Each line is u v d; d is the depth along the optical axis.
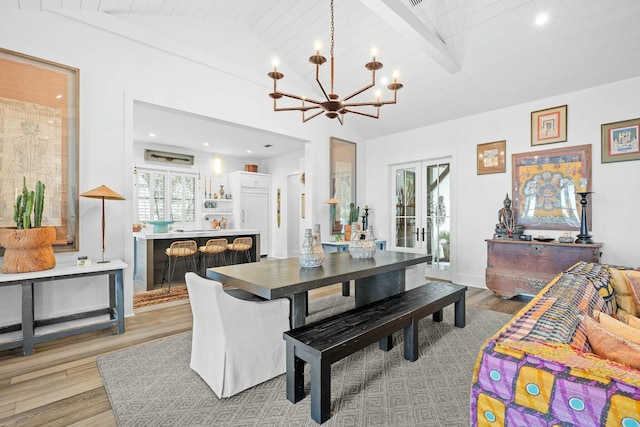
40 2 2.62
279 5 3.49
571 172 3.75
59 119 2.81
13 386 1.96
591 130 3.63
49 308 2.81
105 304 3.09
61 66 2.81
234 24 3.86
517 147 4.18
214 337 1.91
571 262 3.43
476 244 4.57
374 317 2.11
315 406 1.63
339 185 5.52
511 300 3.91
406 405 1.77
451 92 4.22
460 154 4.75
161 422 1.62
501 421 0.87
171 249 4.49
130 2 2.97
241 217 7.89
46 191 2.75
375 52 2.33
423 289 2.90
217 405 1.77
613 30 2.92
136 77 3.24
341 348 1.70
